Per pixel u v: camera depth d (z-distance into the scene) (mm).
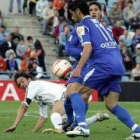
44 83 34406
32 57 75125
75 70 28609
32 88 33906
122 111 29500
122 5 92562
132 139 29297
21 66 74000
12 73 73125
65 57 81125
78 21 30016
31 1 91750
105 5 90938
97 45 29266
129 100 72750
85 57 28641
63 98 34281
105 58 29156
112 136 31969
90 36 29328
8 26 89875
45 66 81750
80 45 30266
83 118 28703
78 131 28500
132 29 89875
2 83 70875
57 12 86938
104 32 29594
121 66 29375
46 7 89312
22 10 93125
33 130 34875
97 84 29328
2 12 93750
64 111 33812
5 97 70938
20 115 33656
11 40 78938
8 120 44188
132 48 82750
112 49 29500
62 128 33406
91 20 29609
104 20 89250
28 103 33719
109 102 29781
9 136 31031
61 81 68938
